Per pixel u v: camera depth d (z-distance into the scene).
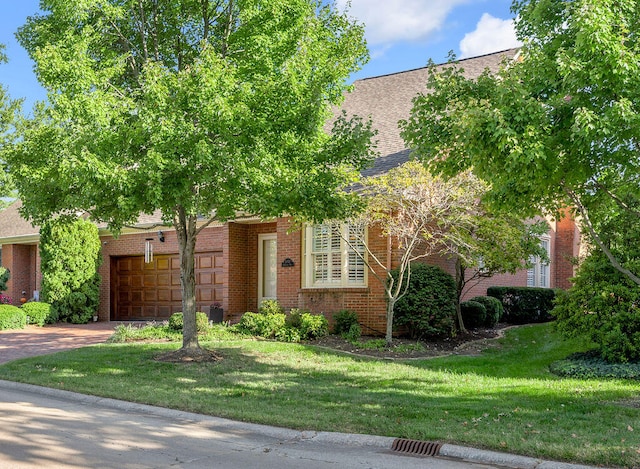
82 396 9.68
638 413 7.96
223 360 12.43
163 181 10.38
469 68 19.75
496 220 14.24
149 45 13.38
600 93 7.30
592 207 9.23
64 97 10.23
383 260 15.79
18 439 6.89
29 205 11.25
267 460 6.34
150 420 8.23
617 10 7.33
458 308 16.11
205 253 21.20
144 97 11.22
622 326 11.52
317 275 17.39
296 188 10.80
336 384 10.30
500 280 20.17
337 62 11.89
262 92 10.98
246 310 20.12
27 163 11.30
